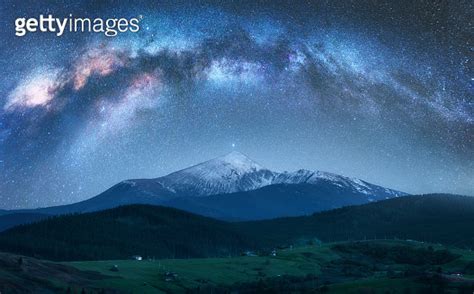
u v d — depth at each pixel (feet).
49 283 646.74
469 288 638.53
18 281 624.59
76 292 631.56
